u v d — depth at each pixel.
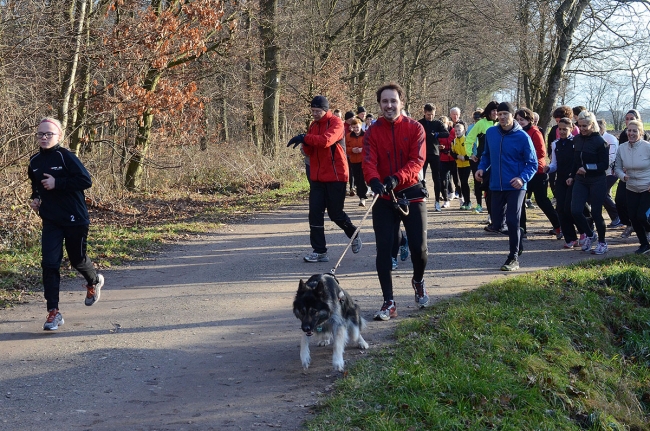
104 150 16.59
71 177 6.27
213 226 12.76
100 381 5.10
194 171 18.98
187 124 17.95
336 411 4.40
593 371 5.83
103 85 14.90
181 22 14.89
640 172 9.16
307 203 16.30
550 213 10.89
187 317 6.77
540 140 10.20
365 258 9.56
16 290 7.84
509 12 24.81
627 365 6.39
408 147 6.21
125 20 14.13
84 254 6.62
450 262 9.21
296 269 8.92
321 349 5.80
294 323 6.55
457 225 12.33
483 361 5.23
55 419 4.44
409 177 6.08
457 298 7.03
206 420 4.41
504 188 8.59
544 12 22.38
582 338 6.42
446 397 4.64
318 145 8.69
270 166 20.62
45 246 6.34
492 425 4.44
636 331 7.05
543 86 25.80
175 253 10.25
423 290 6.76
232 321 6.63
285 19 21.09
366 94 31.03
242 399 4.74
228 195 17.94
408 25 28.72
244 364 5.45
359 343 5.66
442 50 35.69
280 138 24.86
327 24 24.66
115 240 10.72
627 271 7.88
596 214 9.55
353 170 14.95
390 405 4.47
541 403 4.88
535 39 24.00
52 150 6.29
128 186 17.20
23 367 5.41
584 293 7.34
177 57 16.44
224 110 24.89
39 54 12.13
